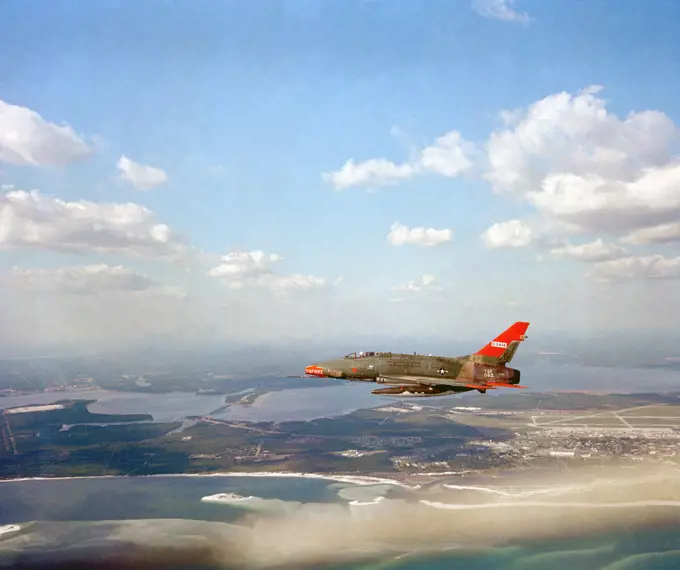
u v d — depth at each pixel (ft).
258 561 294.66
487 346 247.70
